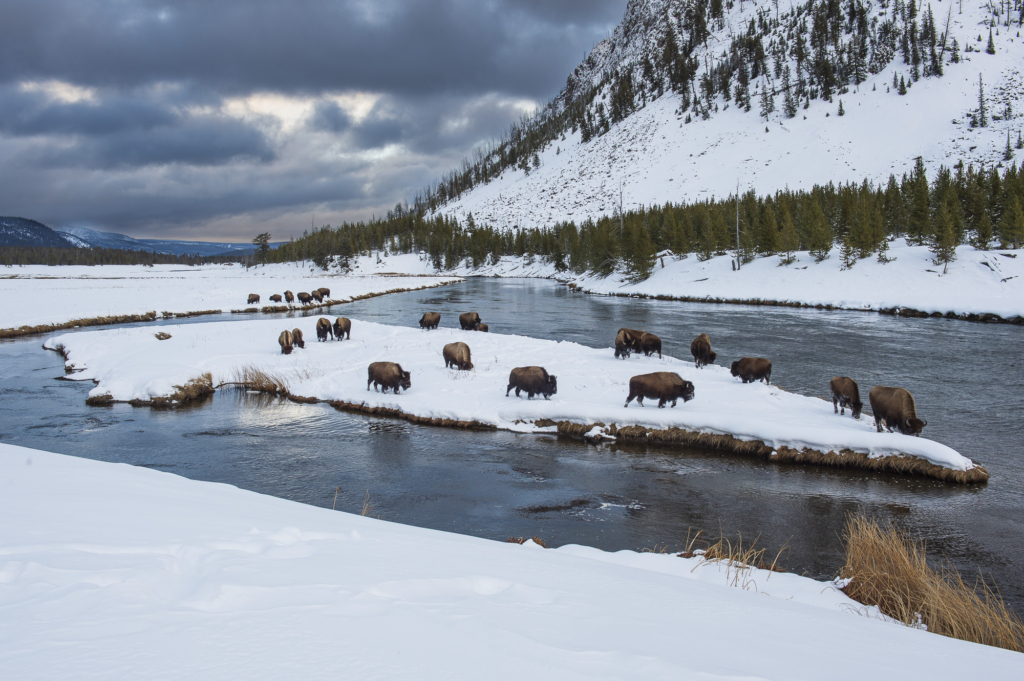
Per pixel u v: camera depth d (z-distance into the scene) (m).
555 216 141.50
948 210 49.25
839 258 49.34
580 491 9.52
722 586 4.68
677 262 62.69
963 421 13.05
